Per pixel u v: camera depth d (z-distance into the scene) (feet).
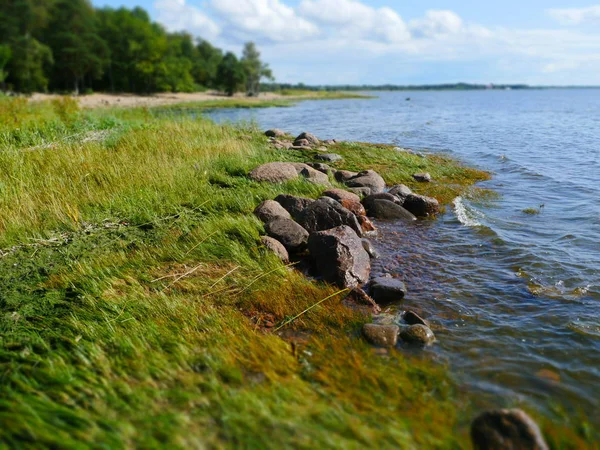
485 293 18.85
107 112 70.69
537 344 15.07
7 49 184.44
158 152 34.73
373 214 29.58
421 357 14.25
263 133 57.06
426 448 10.24
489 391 12.63
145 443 9.68
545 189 37.06
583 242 24.71
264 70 299.38
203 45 358.64
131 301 16.39
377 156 45.14
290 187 30.71
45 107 68.74
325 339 15.16
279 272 19.44
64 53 212.64
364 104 214.90
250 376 12.84
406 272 21.06
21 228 21.50
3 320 14.80
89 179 27.86
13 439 9.70
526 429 10.50
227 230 22.67
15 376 11.97
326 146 49.65
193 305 16.51
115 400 11.25
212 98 244.01
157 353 13.48
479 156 52.70
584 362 14.03
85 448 9.41
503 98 388.16
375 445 10.02
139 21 245.65
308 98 285.64
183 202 26.37
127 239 21.76
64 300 16.57
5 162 28.73
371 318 16.62
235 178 31.09
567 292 18.81
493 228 27.09
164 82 243.19
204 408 11.11
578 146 61.05
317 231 23.12
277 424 10.43
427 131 80.43
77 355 13.29
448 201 33.19
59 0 221.87
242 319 16.28
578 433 11.02
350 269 19.57
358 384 12.59
